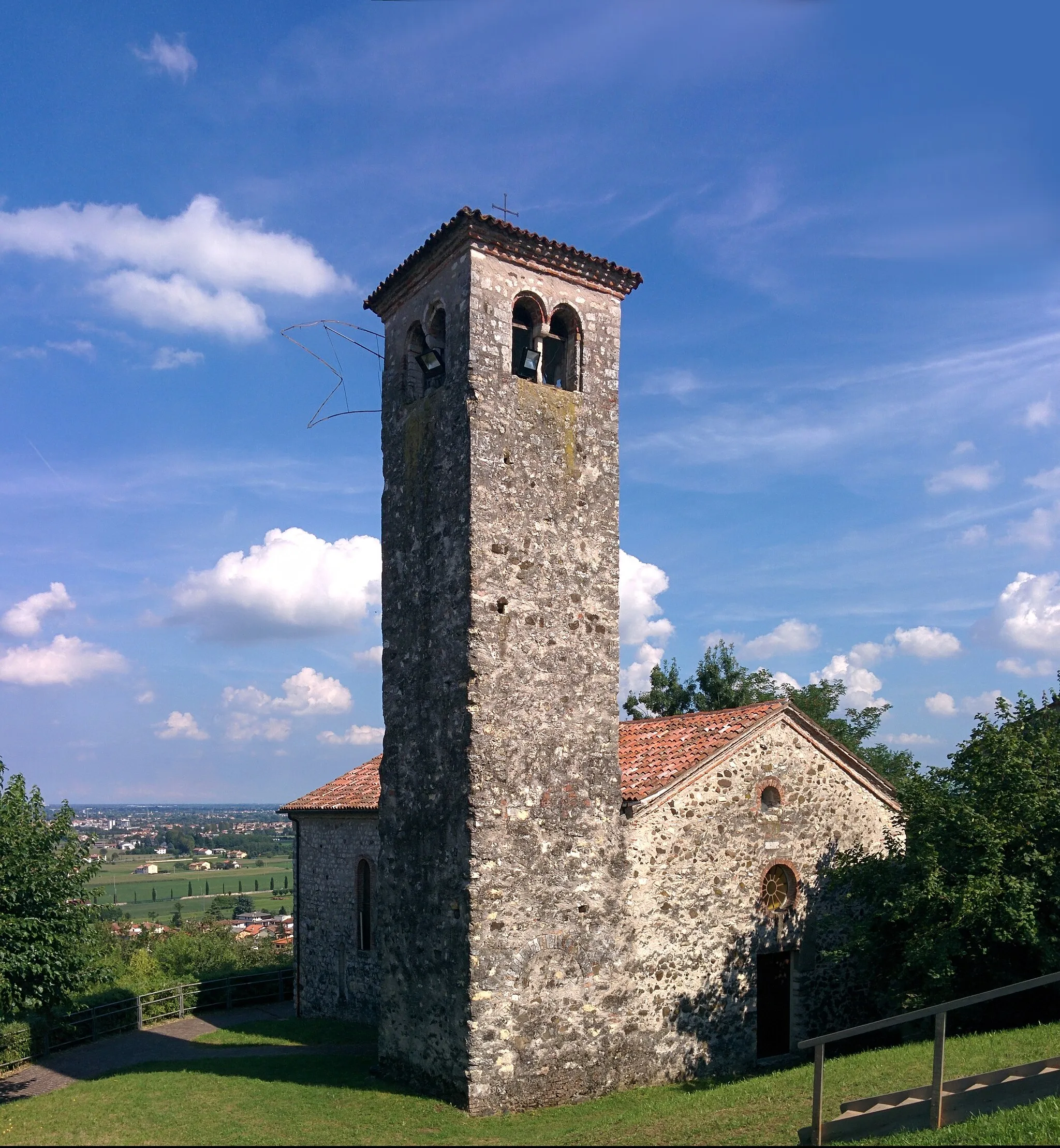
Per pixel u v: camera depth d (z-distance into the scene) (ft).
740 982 59.88
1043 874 53.36
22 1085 64.44
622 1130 41.32
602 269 59.67
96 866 66.95
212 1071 58.44
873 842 68.39
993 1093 33.83
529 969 50.34
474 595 51.90
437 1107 47.96
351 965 80.23
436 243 56.70
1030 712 59.77
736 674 142.10
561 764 53.67
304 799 91.09
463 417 53.93
